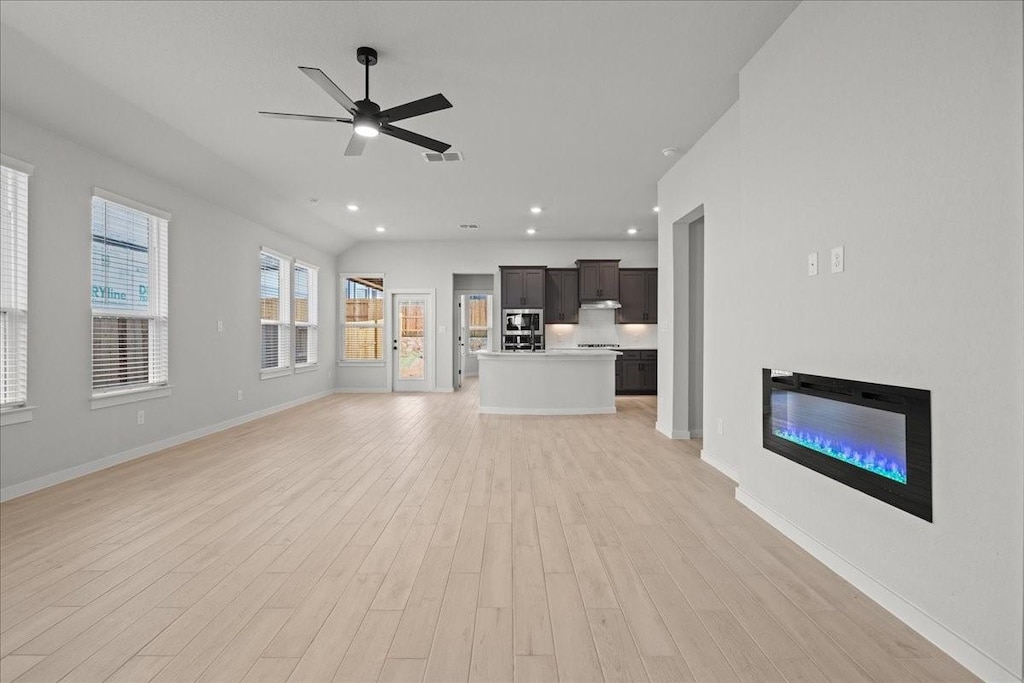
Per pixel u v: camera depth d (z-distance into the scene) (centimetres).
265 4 261
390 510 315
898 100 194
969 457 165
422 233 864
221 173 519
